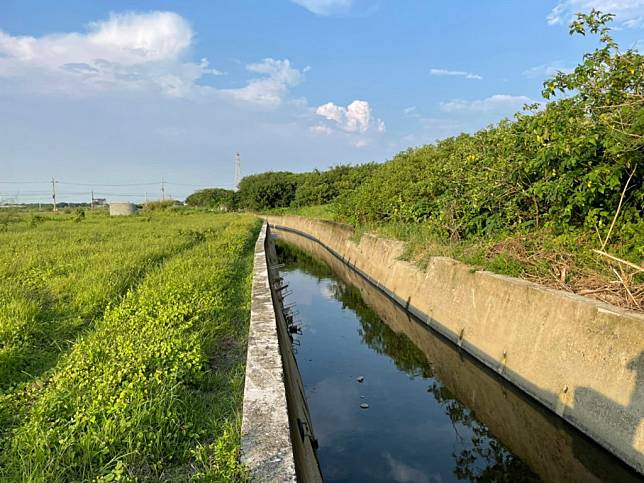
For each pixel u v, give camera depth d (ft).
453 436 20.34
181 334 18.43
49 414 12.21
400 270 41.83
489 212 33.12
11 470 9.96
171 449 11.17
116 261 34.81
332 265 69.05
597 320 17.66
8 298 23.31
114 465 10.25
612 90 21.84
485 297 26.30
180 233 61.26
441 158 52.60
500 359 23.71
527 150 27.99
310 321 38.63
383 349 31.50
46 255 38.27
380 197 59.47
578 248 23.08
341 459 18.45
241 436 11.14
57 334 19.62
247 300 27.17
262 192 174.60
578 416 17.89
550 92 23.67
